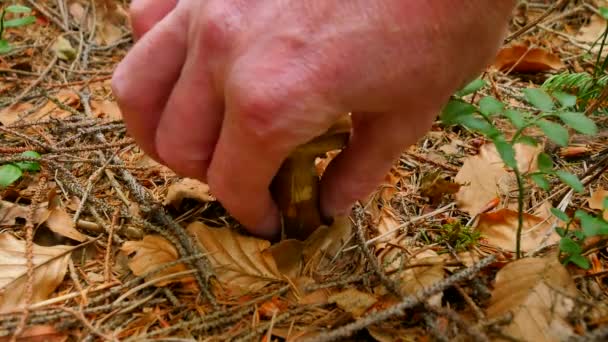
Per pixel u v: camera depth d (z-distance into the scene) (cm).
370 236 33
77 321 28
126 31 56
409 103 26
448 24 24
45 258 30
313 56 24
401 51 24
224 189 28
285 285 29
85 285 30
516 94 46
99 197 34
